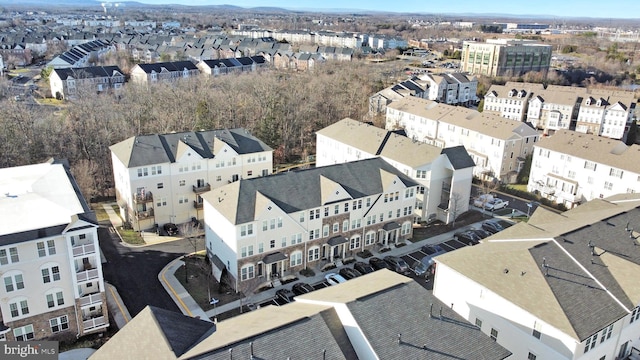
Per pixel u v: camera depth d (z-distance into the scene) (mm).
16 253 35594
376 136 74562
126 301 45875
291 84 124438
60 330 39312
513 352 35625
